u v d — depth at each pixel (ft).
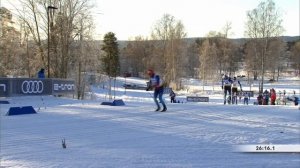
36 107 66.18
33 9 146.00
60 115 54.60
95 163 27.09
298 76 359.66
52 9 144.77
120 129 42.75
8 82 77.36
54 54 145.48
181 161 27.78
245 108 69.05
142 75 386.73
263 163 27.09
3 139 36.14
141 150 31.73
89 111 59.88
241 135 39.73
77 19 148.05
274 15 257.14
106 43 352.28
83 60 150.61
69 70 149.38
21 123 46.55
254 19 259.60
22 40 167.12
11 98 78.38
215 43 338.54
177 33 268.62
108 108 65.10
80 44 149.69
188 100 148.15
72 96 127.13
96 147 32.91
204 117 54.54
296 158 28.71
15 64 166.20
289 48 456.86
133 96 191.93
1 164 26.71
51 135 38.55
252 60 272.92
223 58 322.55
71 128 43.09
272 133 41.39
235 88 94.63
